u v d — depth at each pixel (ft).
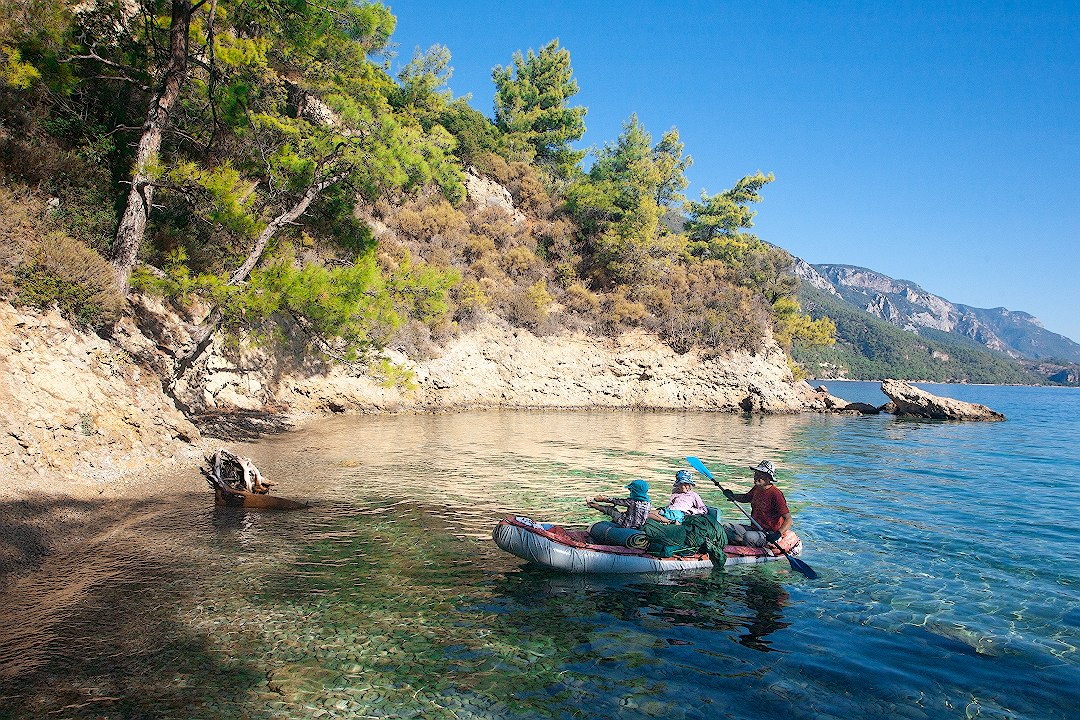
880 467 53.06
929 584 22.94
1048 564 25.45
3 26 39.78
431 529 27.91
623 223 135.03
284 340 54.19
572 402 111.24
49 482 27.14
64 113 44.37
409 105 124.57
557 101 177.88
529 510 32.12
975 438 83.51
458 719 13.30
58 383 30.68
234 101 46.96
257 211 49.67
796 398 133.80
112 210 41.78
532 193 142.10
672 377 122.83
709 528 24.49
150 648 15.87
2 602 18.26
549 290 123.44
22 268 30.96
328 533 26.71
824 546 27.81
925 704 14.60
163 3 46.29
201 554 23.24
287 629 17.35
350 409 81.41
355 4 54.39
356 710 13.51
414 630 17.72
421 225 111.96
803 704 14.47
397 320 47.32
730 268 146.82
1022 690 15.37
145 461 34.45
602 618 19.21
